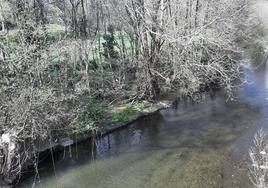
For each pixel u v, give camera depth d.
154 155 15.24
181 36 19.14
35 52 15.50
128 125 18.30
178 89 22.53
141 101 20.64
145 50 19.69
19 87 13.40
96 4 22.83
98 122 17.64
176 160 14.70
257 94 22.78
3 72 13.67
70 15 22.06
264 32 37.12
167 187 12.66
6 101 13.07
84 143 16.08
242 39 30.42
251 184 12.48
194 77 21.31
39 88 14.49
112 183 13.12
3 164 12.59
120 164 14.54
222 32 20.97
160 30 18.88
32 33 15.19
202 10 21.94
